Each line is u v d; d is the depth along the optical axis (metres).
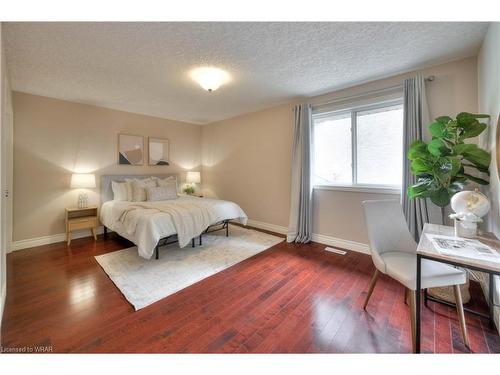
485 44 1.98
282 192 4.07
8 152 3.03
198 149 5.59
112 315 1.76
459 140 1.95
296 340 1.52
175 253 3.06
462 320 1.46
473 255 1.21
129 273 2.45
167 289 2.14
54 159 3.52
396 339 1.52
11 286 2.18
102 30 1.87
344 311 1.83
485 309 1.84
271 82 3.00
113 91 3.29
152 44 2.09
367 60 2.41
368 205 1.91
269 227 4.28
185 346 1.46
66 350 1.42
